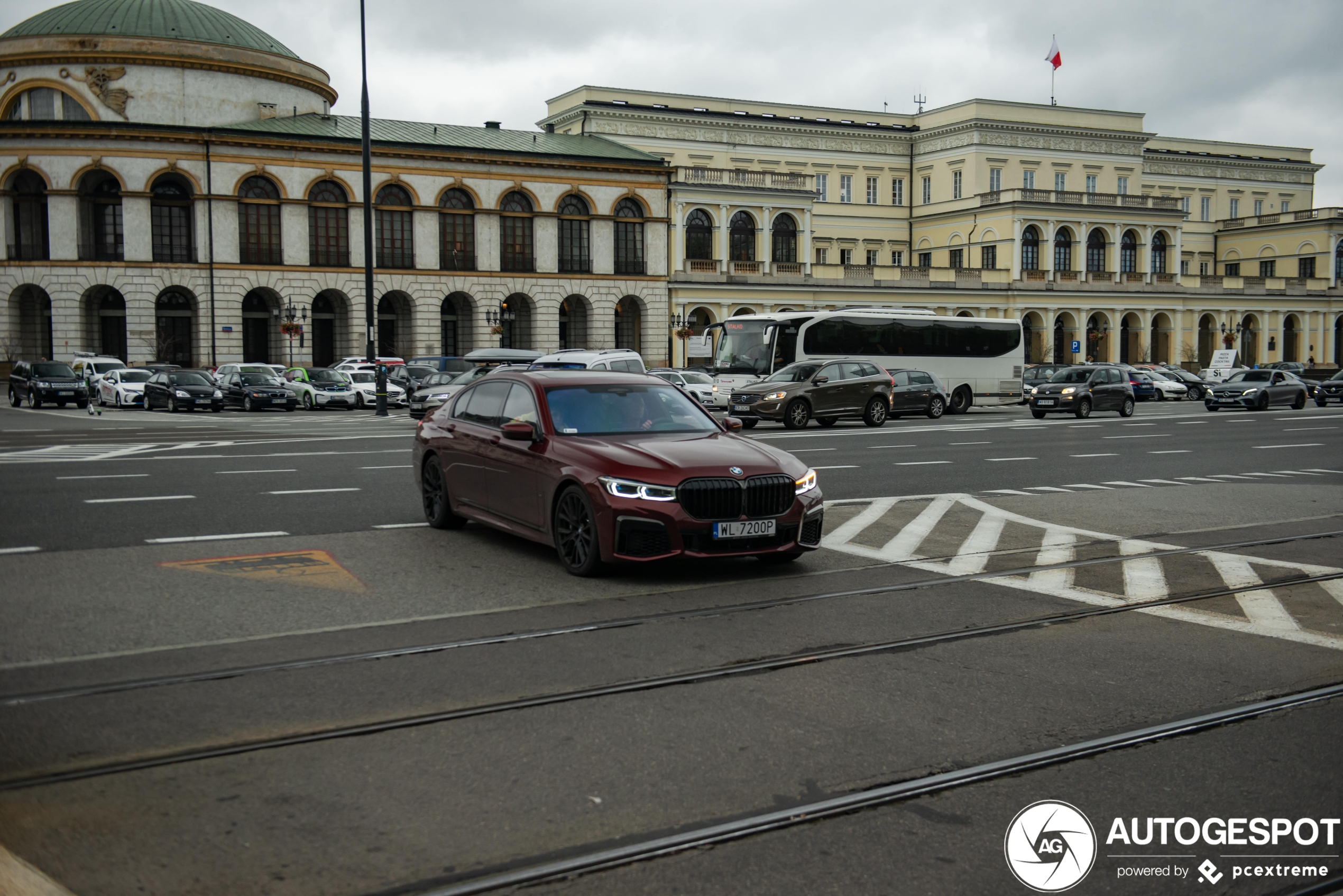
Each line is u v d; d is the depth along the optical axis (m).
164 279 61.03
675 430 10.14
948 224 88.69
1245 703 6.14
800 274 76.38
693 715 5.79
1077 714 5.89
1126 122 91.75
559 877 4.04
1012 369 42.22
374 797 4.69
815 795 4.77
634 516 8.76
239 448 21.31
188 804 4.60
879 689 6.29
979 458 20.70
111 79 64.69
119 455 19.50
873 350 38.59
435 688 6.18
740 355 37.28
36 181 61.00
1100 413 40.47
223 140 61.00
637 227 72.19
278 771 4.96
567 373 10.70
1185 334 90.75
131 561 9.56
